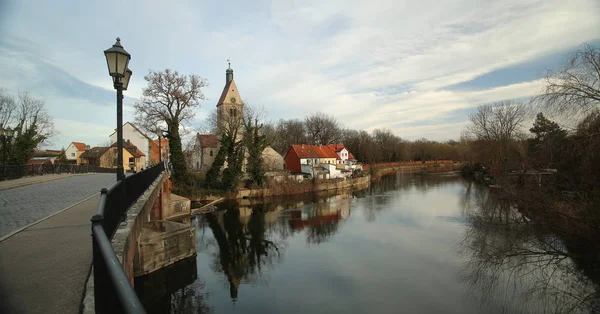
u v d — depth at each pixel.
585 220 14.35
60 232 6.86
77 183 19.44
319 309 13.34
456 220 27.22
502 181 20.92
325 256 19.77
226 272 17.56
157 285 15.34
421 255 19.17
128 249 6.32
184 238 16.91
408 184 55.25
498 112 39.91
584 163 14.09
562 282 14.59
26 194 13.48
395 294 14.45
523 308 13.06
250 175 46.44
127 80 9.00
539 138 17.38
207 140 65.75
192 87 37.62
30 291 4.16
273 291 15.12
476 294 14.21
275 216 31.73
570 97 14.69
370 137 93.56
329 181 51.22
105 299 2.83
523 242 17.89
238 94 62.59
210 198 40.66
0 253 5.54
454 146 111.00
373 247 21.11
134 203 9.57
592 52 14.48
